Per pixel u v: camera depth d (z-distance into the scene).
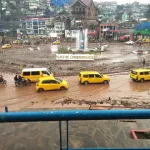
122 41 83.62
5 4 123.62
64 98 21.67
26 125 9.90
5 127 9.75
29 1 140.25
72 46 68.94
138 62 41.62
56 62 41.62
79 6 95.88
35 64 39.81
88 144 8.39
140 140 8.95
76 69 35.12
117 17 146.50
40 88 23.73
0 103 20.39
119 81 28.11
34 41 83.94
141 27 86.62
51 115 2.38
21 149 7.93
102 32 87.25
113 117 2.37
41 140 8.55
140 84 26.69
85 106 19.08
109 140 8.88
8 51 58.03
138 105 19.34
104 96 22.22
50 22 100.50
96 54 52.59
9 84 26.91
